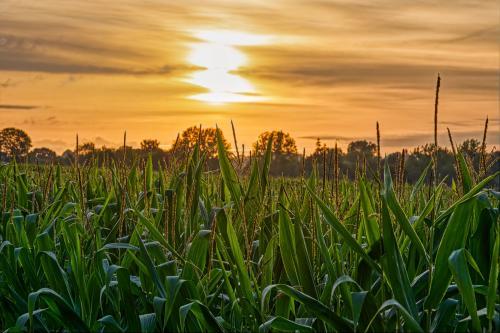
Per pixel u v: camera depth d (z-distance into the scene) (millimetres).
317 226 3777
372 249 3691
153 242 4332
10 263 4828
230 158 4922
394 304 3123
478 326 3225
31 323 3902
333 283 3678
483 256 3787
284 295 3764
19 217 5105
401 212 3484
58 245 5500
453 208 3893
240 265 3887
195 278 4176
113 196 6543
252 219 4906
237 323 3908
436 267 3387
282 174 5074
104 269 4367
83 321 4055
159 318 3760
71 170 7930
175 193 5121
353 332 3402
